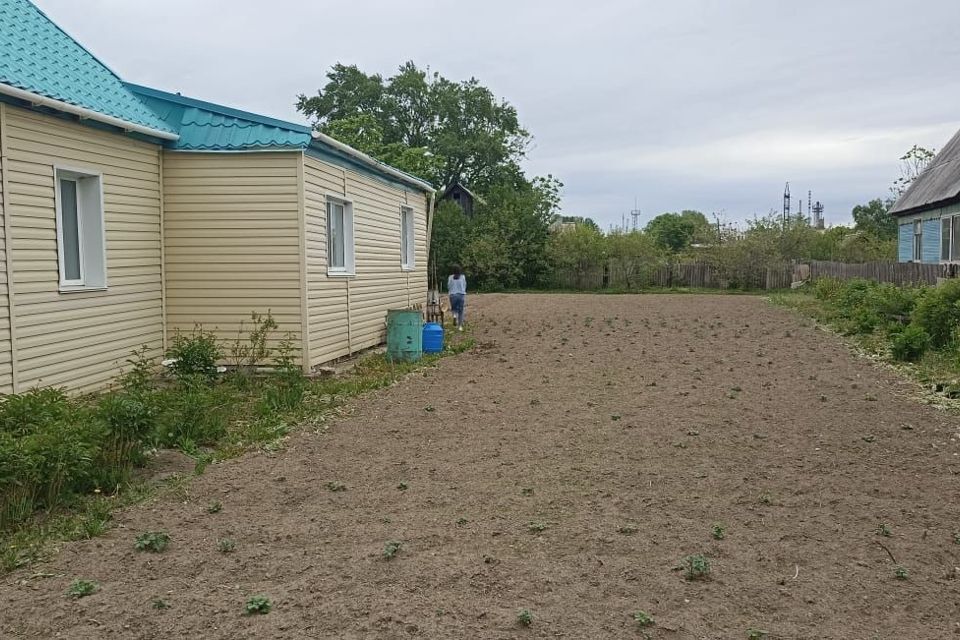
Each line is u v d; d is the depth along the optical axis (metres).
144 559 4.51
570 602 3.92
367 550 4.60
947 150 28.25
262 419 8.03
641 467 6.35
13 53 8.89
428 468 6.39
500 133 46.03
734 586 4.10
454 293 17.44
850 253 36.06
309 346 10.92
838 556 4.50
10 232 8.02
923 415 8.18
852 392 9.54
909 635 3.60
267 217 10.73
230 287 10.84
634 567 4.34
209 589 4.09
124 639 3.57
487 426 7.88
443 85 47.00
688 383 10.28
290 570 4.33
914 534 4.85
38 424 5.80
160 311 10.83
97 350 9.44
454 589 4.07
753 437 7.31
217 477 6.14
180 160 10.76
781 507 5.38
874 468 6.29
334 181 11.95
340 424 8.00
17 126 8.10
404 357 12.42
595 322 19.31
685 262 38.91
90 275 9.52
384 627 3.66
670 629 3.63
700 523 5.06
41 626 3.69
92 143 9.30
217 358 10.09
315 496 5.70
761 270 36.53
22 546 4.66
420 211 17.62
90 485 5.71
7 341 7.98
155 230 10.67
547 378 10.76
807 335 15.88
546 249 38.50
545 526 4.99
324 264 11.51
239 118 10.82
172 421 7.12
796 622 3.73
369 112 45.25
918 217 27.92
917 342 11.69
